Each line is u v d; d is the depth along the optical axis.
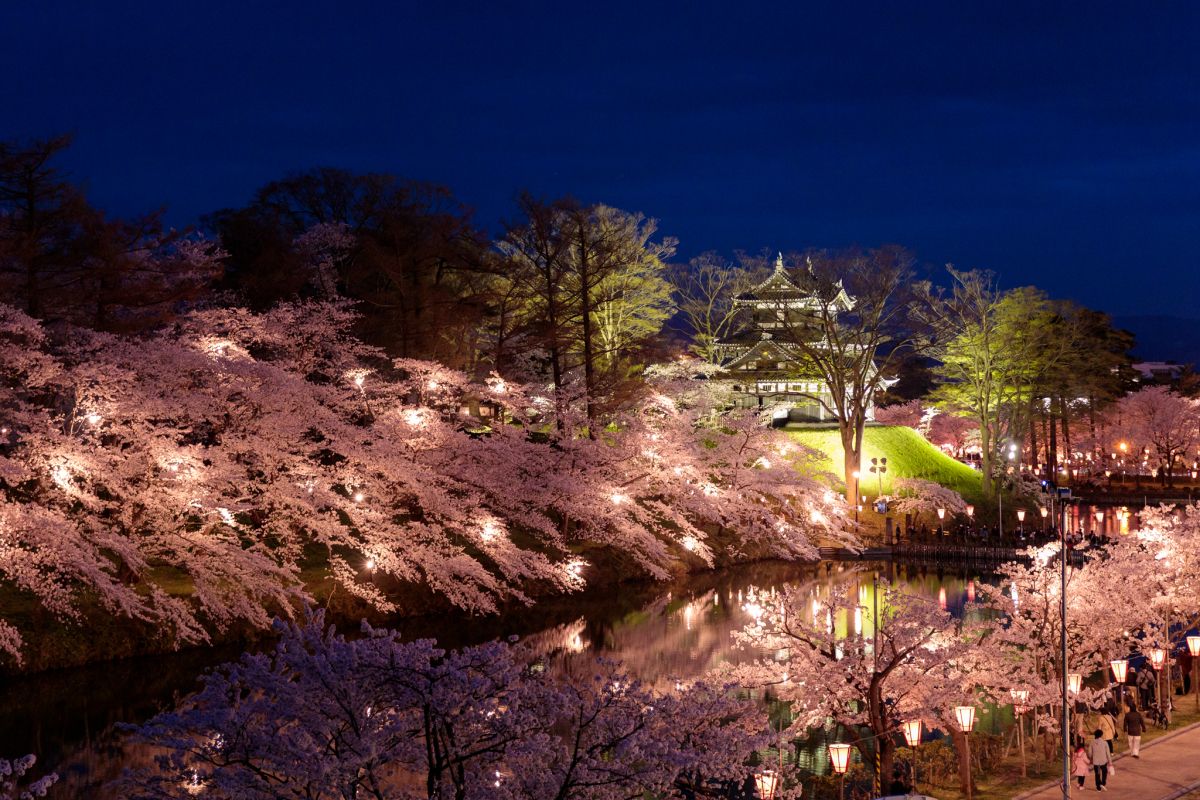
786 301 88.69
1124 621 35.50
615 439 67.19
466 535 52.41
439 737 17.06
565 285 71.44
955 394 103.06
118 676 38.47
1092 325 121.12
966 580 68.19
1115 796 27.52
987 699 38.81
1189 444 137.88
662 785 16.39
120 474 39.81
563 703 16.77
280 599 42.00
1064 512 26.80
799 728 28.69
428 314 70.50
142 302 47.84
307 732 16.28
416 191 73.25
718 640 48.44
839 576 69.81
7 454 39.16
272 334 52.53
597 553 63.16
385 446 48.81
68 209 45.69
